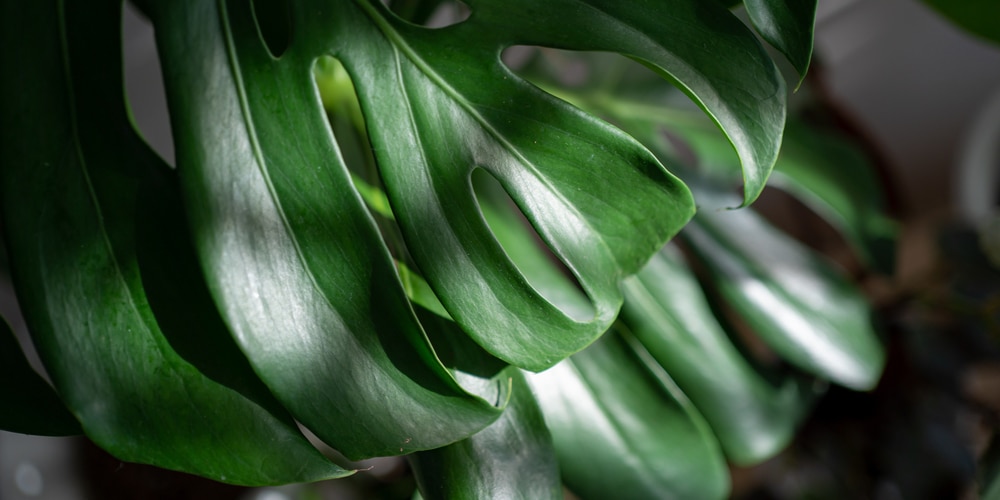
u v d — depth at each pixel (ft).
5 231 1.86
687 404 2.31
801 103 2.97
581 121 1.87
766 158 1.83
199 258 1.84
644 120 2.57
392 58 1.90
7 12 1.93
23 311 1.85
